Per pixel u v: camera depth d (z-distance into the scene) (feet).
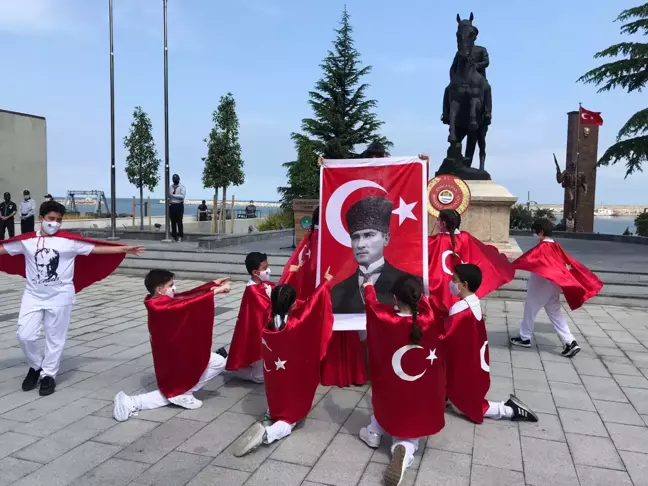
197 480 10.85
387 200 15.58
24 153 81.76
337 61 99.19
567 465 11.58
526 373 18.01
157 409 14.69
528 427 13.56
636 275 32.07
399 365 11.28
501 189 39.22
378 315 11.49
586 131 88.63
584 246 54.60
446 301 16.55
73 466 11.42
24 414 14.25
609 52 65.57
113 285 36.14
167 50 53.31
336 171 15.79
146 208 102.17
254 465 11.50
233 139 71.77
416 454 12.05
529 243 57.67
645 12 63.46
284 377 12.77
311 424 13.74
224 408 14.84
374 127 98.94
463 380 13.46
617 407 14.97
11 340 21.90
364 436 12.62
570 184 84.58
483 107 41.70
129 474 11.09
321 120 97.86
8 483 10.69
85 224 80.48
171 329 14.21
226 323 25.12
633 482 10.88
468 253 17.43
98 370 18.08
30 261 15.66
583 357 19.90
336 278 15.74
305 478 10.96
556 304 20.22
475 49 42.55
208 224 87.76
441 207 23.24
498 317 26.68
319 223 15.97
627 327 24.72
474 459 11.84
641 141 63.00
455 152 41.70
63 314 15.94
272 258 38.91
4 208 55.62
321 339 13.70
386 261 15.56
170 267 40.19
